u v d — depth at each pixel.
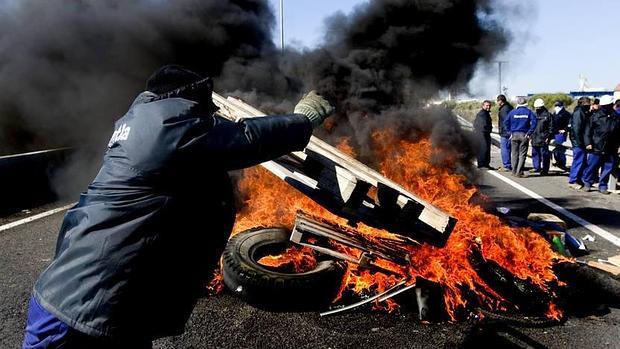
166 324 1.83
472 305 3.50
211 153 1.63
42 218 6.16
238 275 3.49
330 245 3.76
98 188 1.68
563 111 11.52
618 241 5.50
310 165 2.69
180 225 1.71
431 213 2.68
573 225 6.24
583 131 9.04
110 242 1.61
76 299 1.60
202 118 1.65
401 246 3.67
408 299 3.55
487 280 3.57
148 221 1.63
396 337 3.17
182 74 1.75
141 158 1.60
